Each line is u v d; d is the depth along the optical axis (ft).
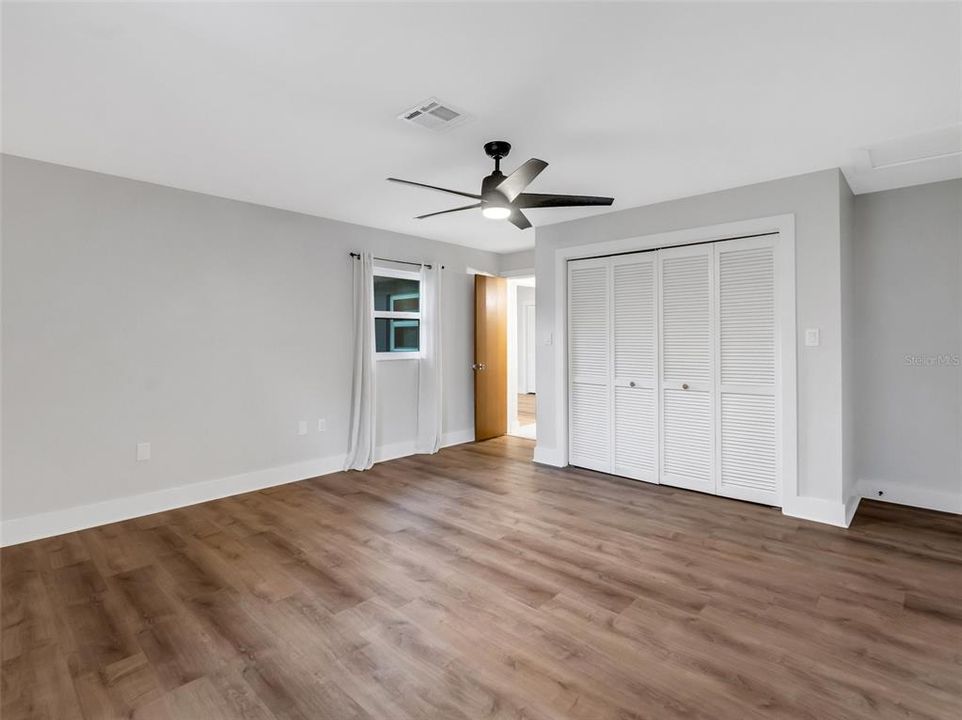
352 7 5.60
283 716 5.39
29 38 6.17
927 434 11.95
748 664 6.18
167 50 6.47
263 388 13.83
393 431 17.33
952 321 11.62
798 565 8.87
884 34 6.12
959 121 8.55
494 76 7.12
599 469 15.19
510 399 22.91
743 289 12.17
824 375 10.90
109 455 11.21
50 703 5.57
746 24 5.93
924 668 6.08
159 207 11.91
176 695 5.71
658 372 13.70
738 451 12.37
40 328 10.33
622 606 7.55
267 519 11.34
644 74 7.06
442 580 8.39
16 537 10.00
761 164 10.53
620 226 14.14
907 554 9.30
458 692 5.74
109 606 7.59
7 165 9.96
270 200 13.29
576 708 5.48
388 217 15.06
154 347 11.87
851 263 12.19
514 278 21.49
